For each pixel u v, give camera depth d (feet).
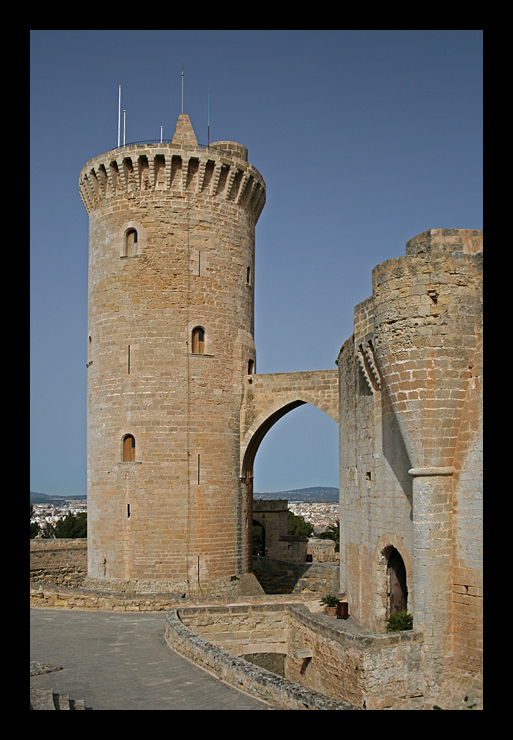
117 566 114.21
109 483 117.08
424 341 60.18
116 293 120.78
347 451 96.63
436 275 60.54
